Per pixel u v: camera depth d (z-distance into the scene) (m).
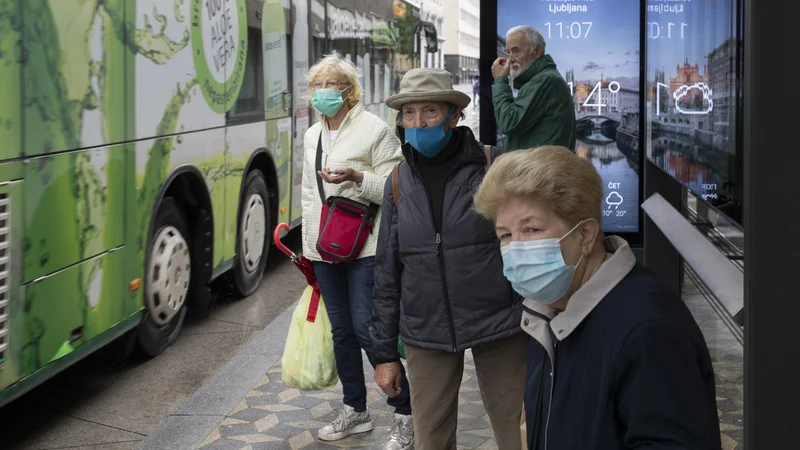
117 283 5.88
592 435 1.90
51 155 5.03
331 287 4.84
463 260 3.43
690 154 3.04
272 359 6.46
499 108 5.45
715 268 2.44
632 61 6.46
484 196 2.08
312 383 4.92
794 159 1.89
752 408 1.93
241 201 8.34
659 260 4.21
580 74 6.50
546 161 2.02
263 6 8.77
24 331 4.81
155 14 6.36
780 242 1.90
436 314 3.47
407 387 4.66
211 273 7.54
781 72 1.88
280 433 5.12
